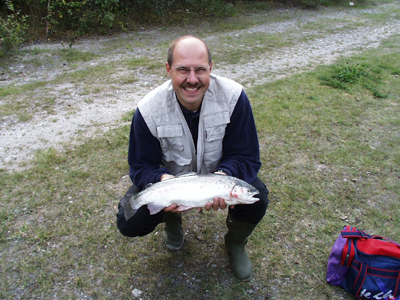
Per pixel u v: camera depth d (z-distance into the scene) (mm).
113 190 3264
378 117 4953
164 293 2307
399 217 3020
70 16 9211
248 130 2201
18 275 2377
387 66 7367
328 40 9891
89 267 2467
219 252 2654
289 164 3748
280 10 14055
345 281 2334
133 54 7871
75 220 2879
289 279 2424
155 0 10766
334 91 5879
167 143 2180
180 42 1880
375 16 13711
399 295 2162
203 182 1974
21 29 8047
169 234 2580
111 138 4156
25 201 3066
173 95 2074
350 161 3838
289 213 3025
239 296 2301
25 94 5441
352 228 2512
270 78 6570
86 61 7289
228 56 7961
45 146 3977
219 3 12812
